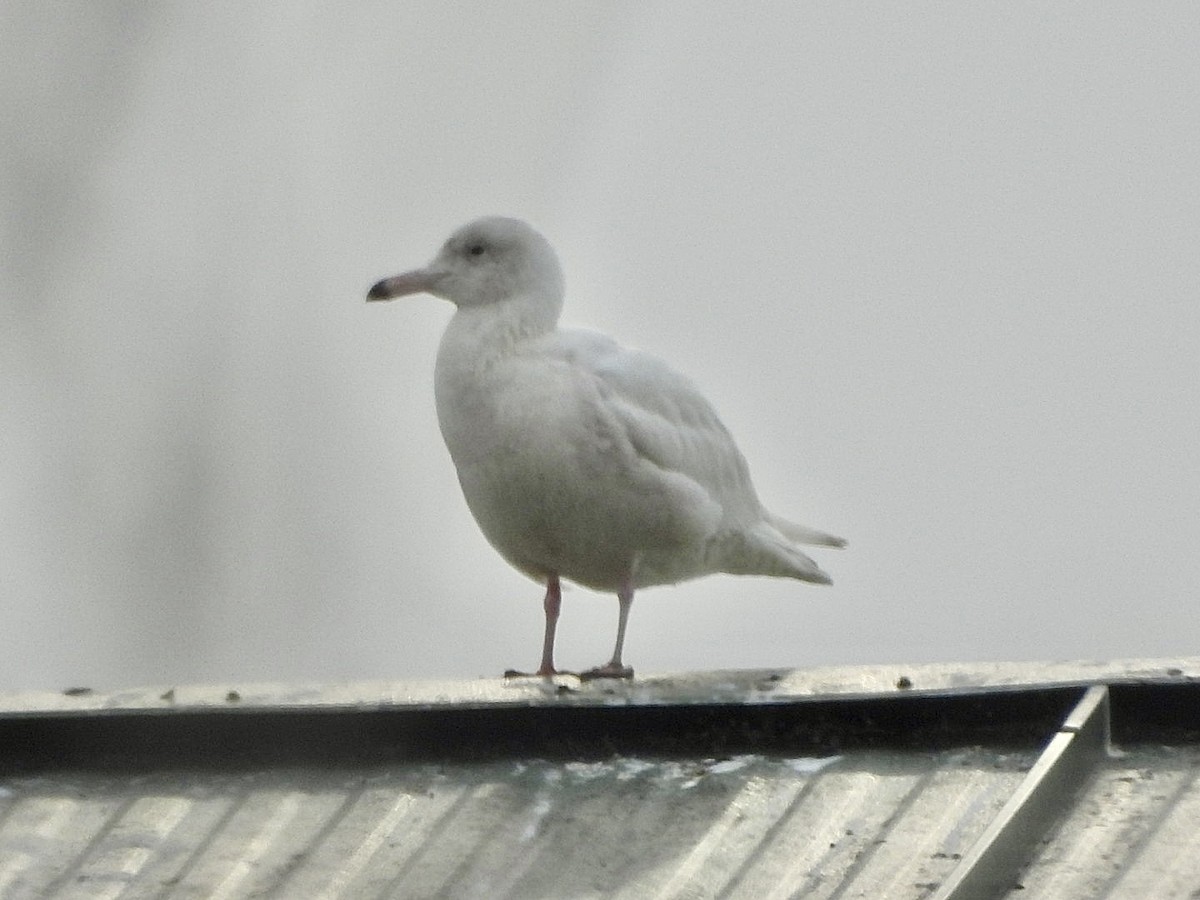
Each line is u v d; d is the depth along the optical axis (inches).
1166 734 427.8
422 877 409.4
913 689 443.2
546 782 440.8
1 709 477.4
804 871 394.0
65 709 472.4
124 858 429.1
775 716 444.5
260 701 475.5
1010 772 418.6
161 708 466.6
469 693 476.4
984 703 433.4
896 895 380.5
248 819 439.5
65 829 442.6
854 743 440.1
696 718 447.5
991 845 371.6
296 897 407.5
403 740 458.0
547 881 402.3
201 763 464.8
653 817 421.1
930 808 409.4
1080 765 408.8
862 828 406.0
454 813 432.1
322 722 459.8
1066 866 380.2
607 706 450.3
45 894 417.1
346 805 440.1
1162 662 455.8
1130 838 386.9
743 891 390.6
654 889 394.9
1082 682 430.3
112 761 467.8
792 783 426.6
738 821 415.2
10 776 466.6
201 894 411.5
